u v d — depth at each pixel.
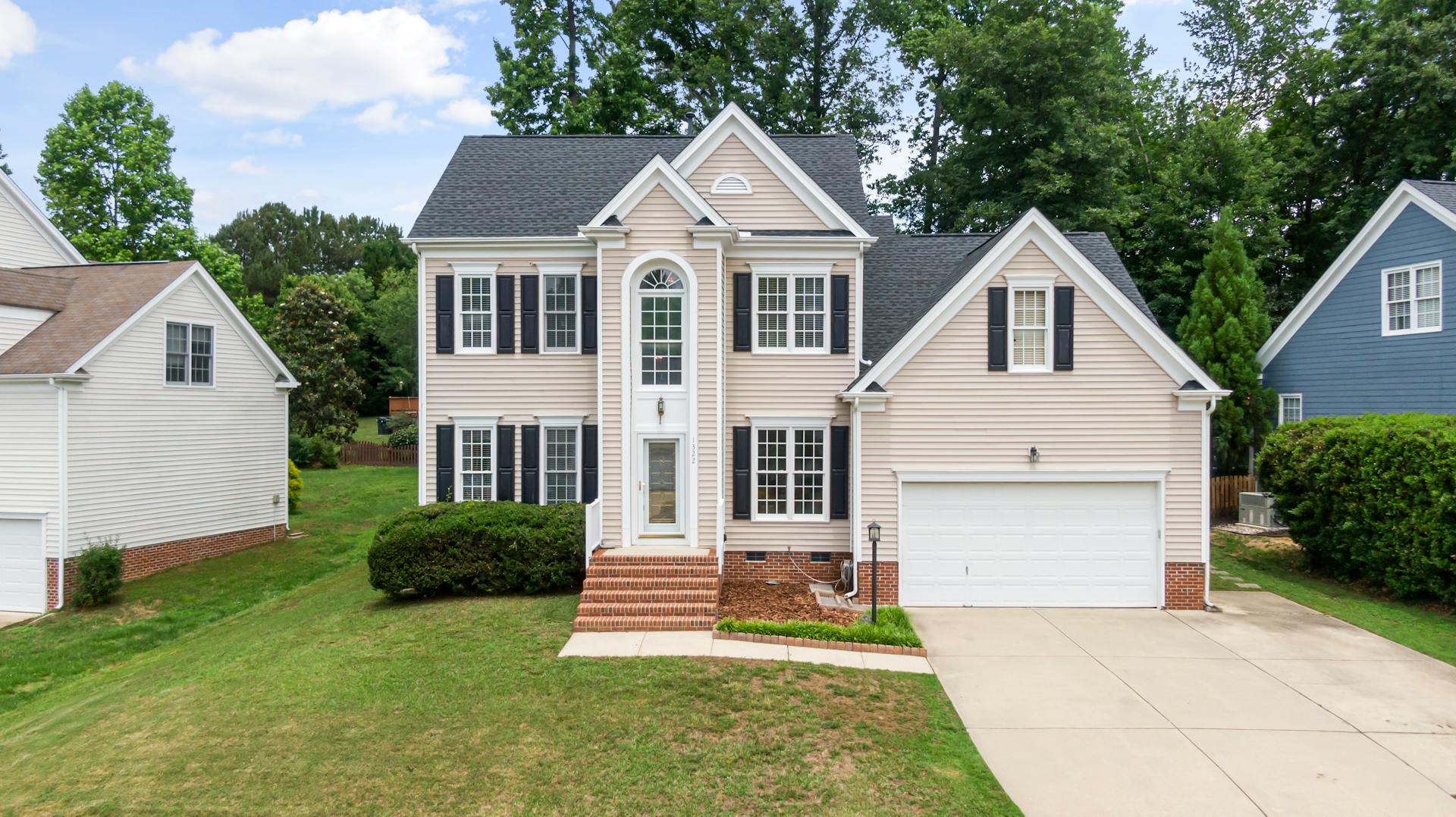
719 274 16.33
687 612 14.02
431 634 13.50
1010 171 32.66
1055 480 16.22
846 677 11.86
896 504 16.42
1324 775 9.14
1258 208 30.72
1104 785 8.87
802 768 9.00
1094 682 12.02
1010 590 16.41
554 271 18.39
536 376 18.47
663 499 16.78
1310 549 18.86
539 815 8.05
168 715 10.67
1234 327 25.42
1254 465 25.55
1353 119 32.22
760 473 17.97
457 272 18.47
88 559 18.58
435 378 18.52
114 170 38.41
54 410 18.92
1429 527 15.22
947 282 19.14
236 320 24.22
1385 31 29.44
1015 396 16.22
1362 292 23.44
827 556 17.86
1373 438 16.56
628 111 37.09
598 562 15.27
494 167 20.62
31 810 8.34
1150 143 37.50
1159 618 15.48
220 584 20.61
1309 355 25.28
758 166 18.52
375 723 10.06
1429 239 21.42
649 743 9.48
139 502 20.98
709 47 39.47
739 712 10.41
